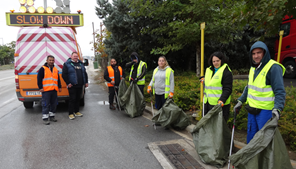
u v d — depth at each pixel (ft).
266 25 13.43
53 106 17.38
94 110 21.35
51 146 12.30
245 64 45.50
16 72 19.24
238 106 9.41
